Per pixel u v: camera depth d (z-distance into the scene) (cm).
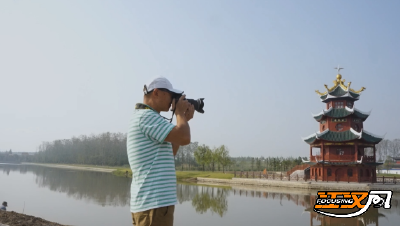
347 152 4656
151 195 288
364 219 2259
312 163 4844
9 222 1149
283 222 2178
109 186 4569
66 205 2741
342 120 4750
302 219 2284
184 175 7025
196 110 347
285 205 2936
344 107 4797
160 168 296
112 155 13088
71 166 13362
